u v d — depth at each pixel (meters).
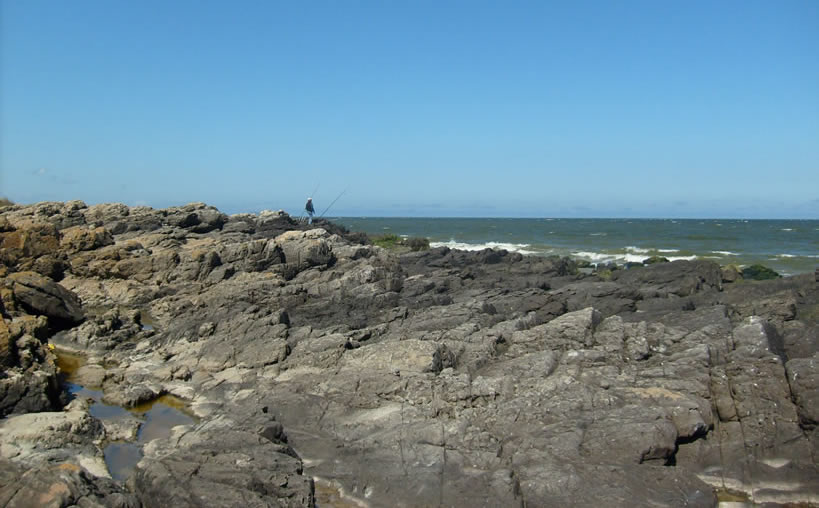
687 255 75.50
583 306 32.69
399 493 15.22
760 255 74.44
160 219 53.28
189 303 33.91
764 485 16.09
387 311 30.17
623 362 20.86
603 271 53.09
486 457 15.83
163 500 13.32
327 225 65.25
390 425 17.77
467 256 54.12
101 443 17.88
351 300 32.69
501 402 18.55
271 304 33.34
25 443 16.34
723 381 18.20
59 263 38.16
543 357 20.84
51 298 28.23
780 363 17.86
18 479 12.66
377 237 72.75
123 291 36.47
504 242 100.06
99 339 27.66
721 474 16.44
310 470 16.66
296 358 23.50
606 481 14.75
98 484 13.34
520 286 39.25
